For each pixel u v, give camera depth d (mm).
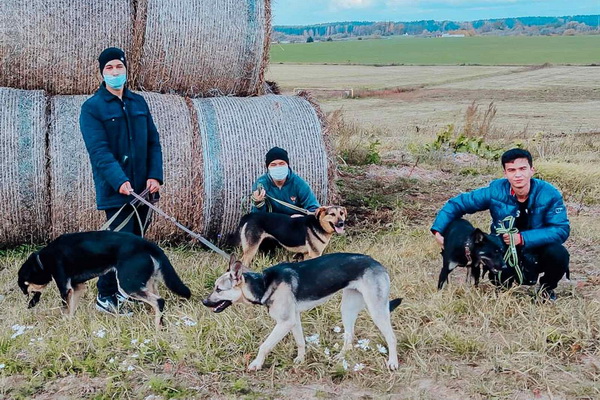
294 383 4641
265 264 6992
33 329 5336
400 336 5199
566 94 36062
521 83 44188
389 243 7797
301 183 7266
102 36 7672
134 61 7898
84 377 4699
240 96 8680
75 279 5504
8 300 6090
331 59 82500
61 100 7578
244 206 7676
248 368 4754
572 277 6734
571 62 68375
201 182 7574
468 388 4512
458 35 198125
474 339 5117
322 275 4746
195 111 7746
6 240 7398
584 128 21016
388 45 123188
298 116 8078
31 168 7184
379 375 4699
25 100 7355
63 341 5070
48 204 7344
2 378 4641
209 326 5328
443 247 6090
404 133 18906
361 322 5438
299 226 6680
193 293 6109
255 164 7711
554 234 5836
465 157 13680
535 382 4562
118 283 5414
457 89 40438
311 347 4992
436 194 10492
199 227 7707
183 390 4512
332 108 30781
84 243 5422
